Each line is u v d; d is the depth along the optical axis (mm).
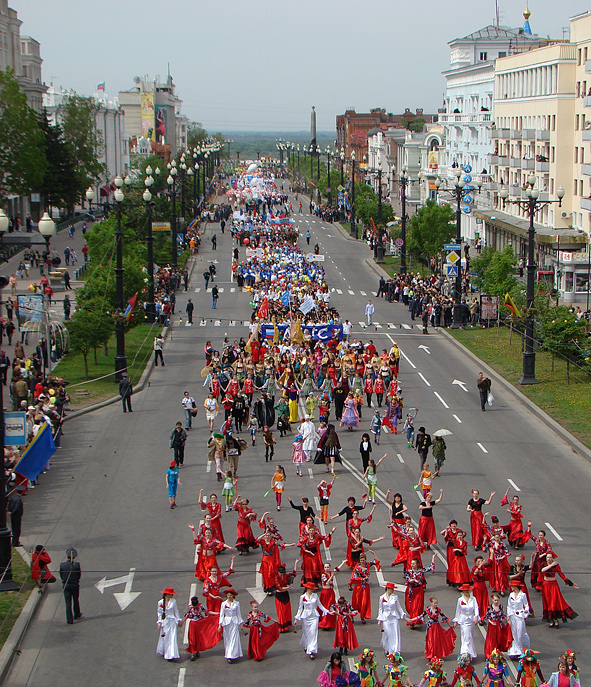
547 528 28188
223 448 32812
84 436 38281
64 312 59156
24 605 23094
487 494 31281
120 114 179000
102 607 23297
